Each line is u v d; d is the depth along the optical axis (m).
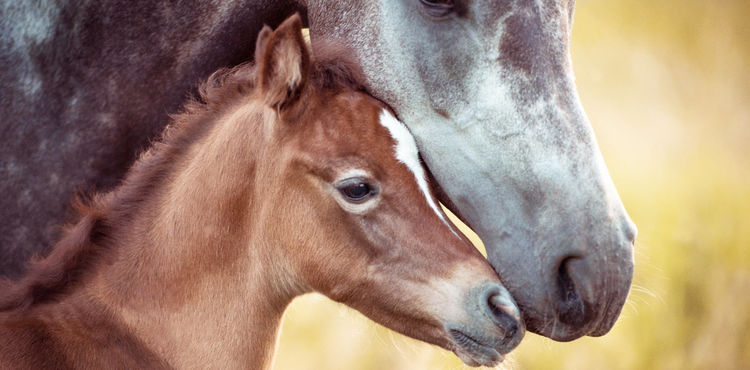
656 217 12.45
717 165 14.77
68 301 5.88
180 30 6.61
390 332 6.50
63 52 6.45
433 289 5.69
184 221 5.95
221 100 6.13
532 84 5.55
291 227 5.83
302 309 10.62
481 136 5.60
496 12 5.56
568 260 5.47
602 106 15.78
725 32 18.22
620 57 17.17
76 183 6.52
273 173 5.82
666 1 18.34
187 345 5.98
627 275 5.45
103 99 6.52
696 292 11.69
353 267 5.80
